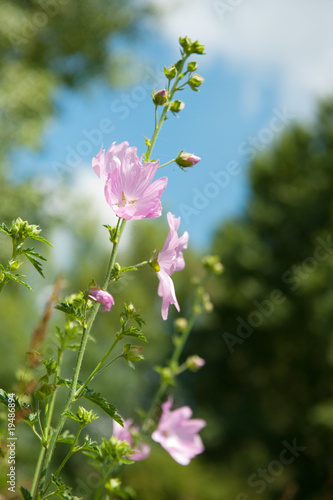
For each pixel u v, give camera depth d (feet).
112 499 6.40
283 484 51.47
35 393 4.94
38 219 35.65
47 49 44.62
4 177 35.83
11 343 26.45
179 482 37.78
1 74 37.50
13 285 29.58
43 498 4.55
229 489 45.32
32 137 36.76
